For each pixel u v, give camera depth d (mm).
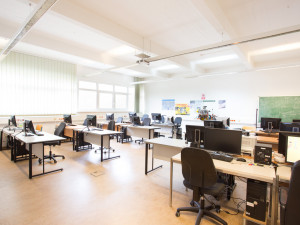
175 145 2969
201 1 2391
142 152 5156
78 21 3016
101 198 2529
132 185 2975
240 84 6738
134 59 6375
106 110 8180
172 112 8727
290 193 1380
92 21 3207
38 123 5691
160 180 3205
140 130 5852
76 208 2264
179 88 8508
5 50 3754
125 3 2959
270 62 6031
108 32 3475
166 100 8969
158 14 3275
